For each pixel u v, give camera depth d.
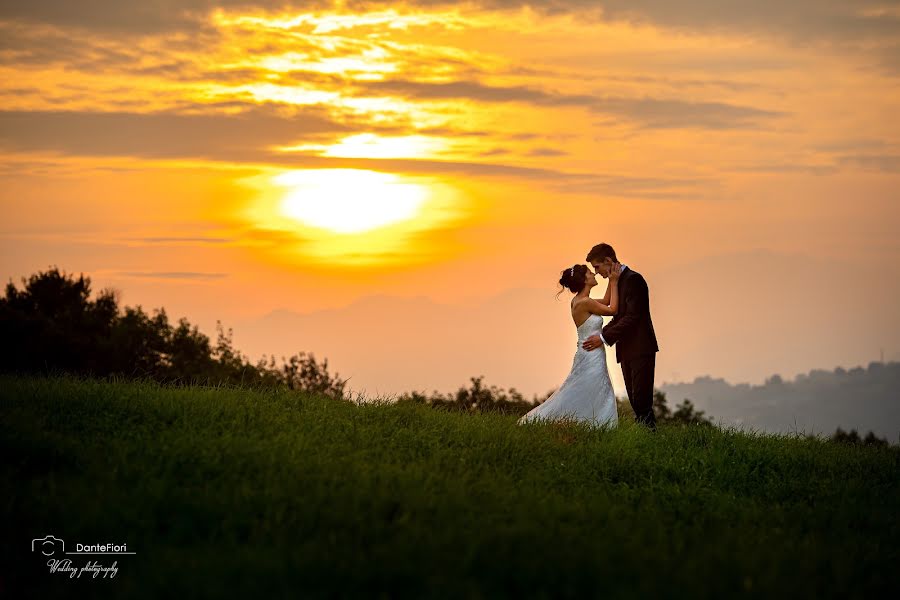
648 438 17.45
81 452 12.60
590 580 8.69
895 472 16.44
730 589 8.73
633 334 19.22
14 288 57.72
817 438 19.64
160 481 11.16
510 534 9.80
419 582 8.62
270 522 10.14
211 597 8.26
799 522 12.59
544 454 15.42
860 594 9.20
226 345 55.69
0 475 11.41
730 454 16.67
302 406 17.84
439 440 15.75
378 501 10.75
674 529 11.46
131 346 54.19
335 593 8.42
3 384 17.78
